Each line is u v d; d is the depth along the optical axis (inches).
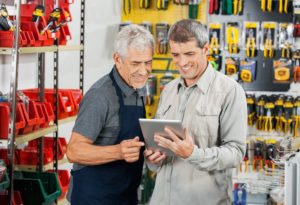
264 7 221.6
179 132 100.1
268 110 220.7
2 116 140.4
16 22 138.1
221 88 107.6
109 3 237.1
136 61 100.4
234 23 223.5
